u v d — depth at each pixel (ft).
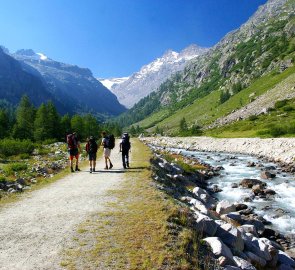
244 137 310.86
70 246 35.73
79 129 411.75
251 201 90.53
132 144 246.47
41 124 354.74
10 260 32.73
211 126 611.06
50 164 111.24
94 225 42.06
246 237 46.52
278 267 44.19
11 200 59.00
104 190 63.46
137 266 31.45
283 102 456.45
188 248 36.65
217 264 35.76
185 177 110.22
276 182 118.01
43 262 32.12
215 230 43.45
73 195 60.70
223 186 113.39
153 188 63.41
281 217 75.05
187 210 48.49
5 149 181.37
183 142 383.86
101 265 31.45
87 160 127.34
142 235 38.09
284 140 217.97
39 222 44.45
